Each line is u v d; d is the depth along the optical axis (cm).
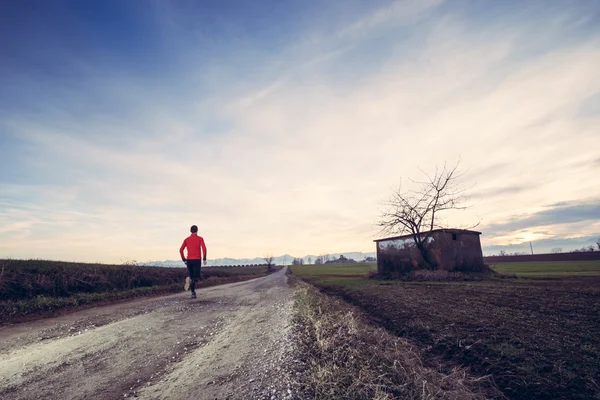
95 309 890
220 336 548
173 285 1661
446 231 2161
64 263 1302
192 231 1112
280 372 353
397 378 357
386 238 2622
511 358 481
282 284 2030
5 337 560
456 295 1148
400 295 1214
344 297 1322
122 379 362
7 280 902
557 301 945
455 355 524
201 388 330
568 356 484
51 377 369
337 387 311
